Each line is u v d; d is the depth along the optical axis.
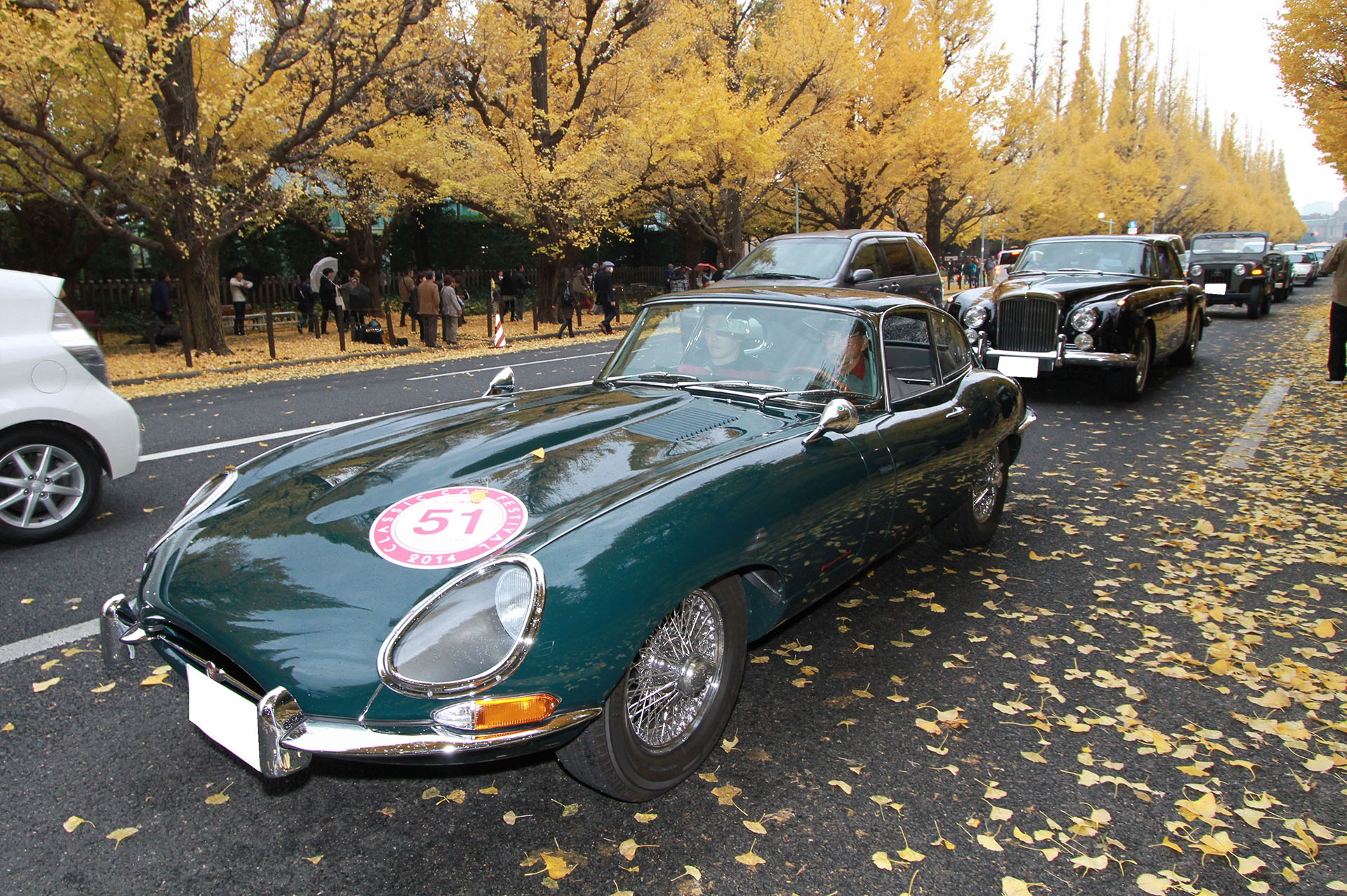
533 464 2.67
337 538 2.33
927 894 2.09
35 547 4.55
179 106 14.31
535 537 2.16
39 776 2.54
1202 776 2.61
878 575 4.27
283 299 26.12
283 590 2.16
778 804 2.43
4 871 2.13
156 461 6.59
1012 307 9.05
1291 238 111.00
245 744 2.06
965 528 4.45
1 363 4.41
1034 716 2.91
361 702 1.94
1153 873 2.19
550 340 19.58
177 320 21.34
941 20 31.78
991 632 3.61
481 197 21.22
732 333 3.66
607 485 2.49
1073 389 10.16
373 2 13.85
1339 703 3.05
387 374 12.74
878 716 2.93
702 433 2.95
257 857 2.21
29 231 19.91
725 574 2.45
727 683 2.58
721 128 21.84
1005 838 2.30
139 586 2.48
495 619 1.97
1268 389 9.78
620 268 37.41
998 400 4.30
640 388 3.60
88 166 13.48
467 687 1.90
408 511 2.41
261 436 7.60
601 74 22.75
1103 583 4.14
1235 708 3.01
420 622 1.97
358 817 2.38
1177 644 3.51
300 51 14.29
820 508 2.84
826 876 2.14
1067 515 5.29
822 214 32.66
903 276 10.55
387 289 26.55
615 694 2.21
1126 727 2.85
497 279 25.75
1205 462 6.57
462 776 2.58
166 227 14.68
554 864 2.16
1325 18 16.56
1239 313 21.11
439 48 16.84
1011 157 36.62
